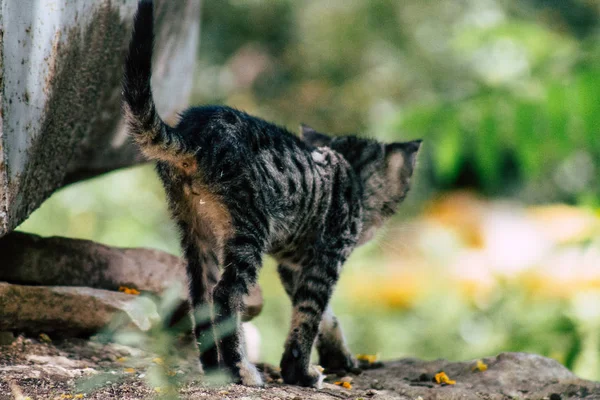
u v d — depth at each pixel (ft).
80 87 23.16
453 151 36.09
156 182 55.72
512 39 41.88
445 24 64.18
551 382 23.13
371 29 64.49
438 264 50.34
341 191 23.32
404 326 46.44
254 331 27.84
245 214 20.35
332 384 22.50
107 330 23.09
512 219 57.93
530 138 34.50
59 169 24.00
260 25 64.85
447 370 24.66
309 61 64.64
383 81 63.00
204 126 20.51
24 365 20.21
